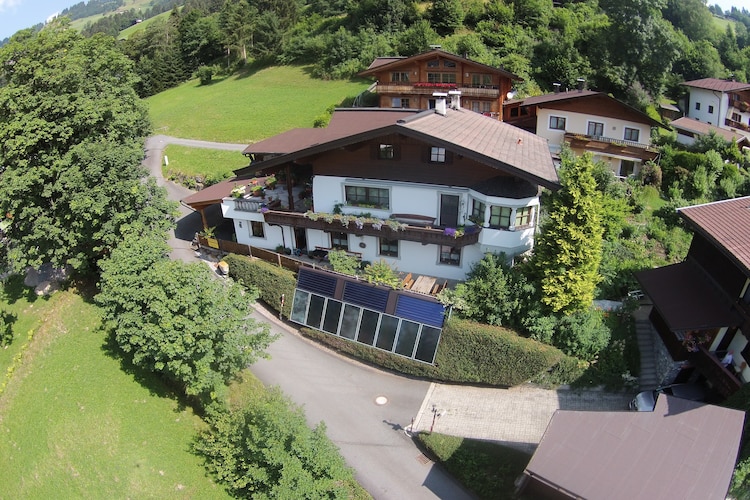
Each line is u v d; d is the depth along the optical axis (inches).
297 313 1232.8
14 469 878.4
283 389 1078.4
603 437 736.3
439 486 894.4
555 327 1058.7
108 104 1298.0
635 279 1162.0
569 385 1052.5
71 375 1034.7
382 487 888.9
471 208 1170.6
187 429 940.6
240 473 834.2
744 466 761.6
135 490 818.2
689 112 2691.9
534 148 1284.4
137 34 4854.8
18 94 1216.2
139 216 1208.8
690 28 3422.7
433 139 1069.1
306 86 3009.4
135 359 922.7
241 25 3631.9
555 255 1017.5
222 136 2459.4
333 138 1302.9
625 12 2364.7
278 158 1243.8
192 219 1726.1
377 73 2245.3
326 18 3681.1
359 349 1146.7
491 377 1050.7
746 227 941.2
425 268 1268.5
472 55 2645.2
